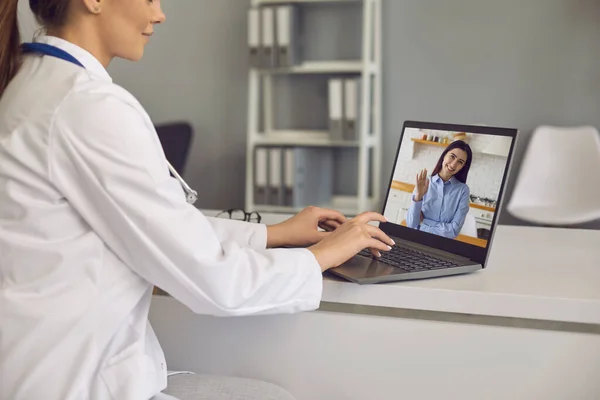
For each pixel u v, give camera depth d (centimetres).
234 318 135
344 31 459
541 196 400
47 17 118
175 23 485
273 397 124
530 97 433
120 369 109
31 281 108
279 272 116
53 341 107
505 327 121
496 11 432
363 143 429
